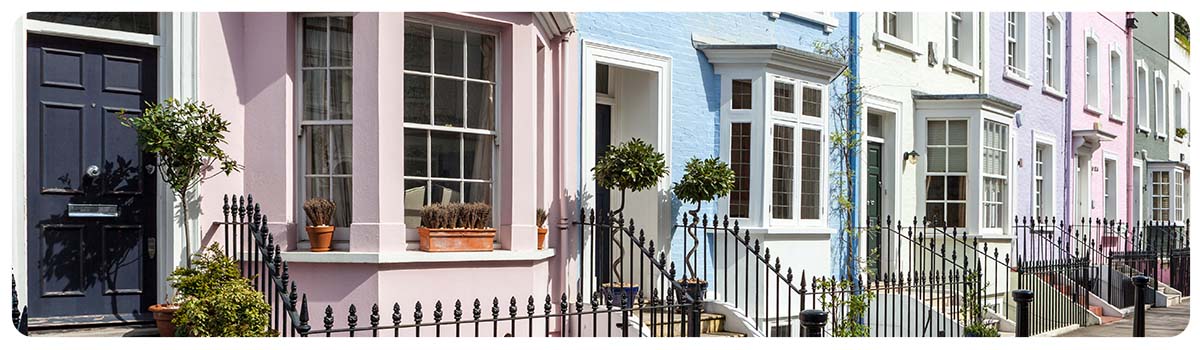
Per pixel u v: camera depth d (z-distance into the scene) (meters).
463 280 8.20
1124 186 19.80
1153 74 21.34
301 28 8.05
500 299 8.45
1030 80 16.39
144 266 7.73
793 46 11.98
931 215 13.82
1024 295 9.12
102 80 7.61
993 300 13.80
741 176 11.01
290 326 7.88
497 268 8.42
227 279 7.25
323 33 8.07
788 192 11.23
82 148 7.54
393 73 7.87
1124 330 13.02
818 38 12.32
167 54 7.72
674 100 10.62
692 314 8.11
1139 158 20.53
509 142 8.57
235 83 7.92
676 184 10.27
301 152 8.04
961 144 13.67
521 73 8.61
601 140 10.63
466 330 8.20
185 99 7.68
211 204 7.77
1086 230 18.12
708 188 10.06
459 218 8.20
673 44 10.66
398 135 7.88
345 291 7.78
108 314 7.61
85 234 7.56
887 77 13.27
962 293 13.03
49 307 7.43
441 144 8.32
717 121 11.06
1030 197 16.23
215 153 7.46
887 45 13.30
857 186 12.64
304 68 8.05
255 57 7.96
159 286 7.71
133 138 7.71
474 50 8.55
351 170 7.98
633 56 10.23
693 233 10.80
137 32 7.73
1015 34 16.27
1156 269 16.73
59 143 7.47
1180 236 19.89
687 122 10.76
